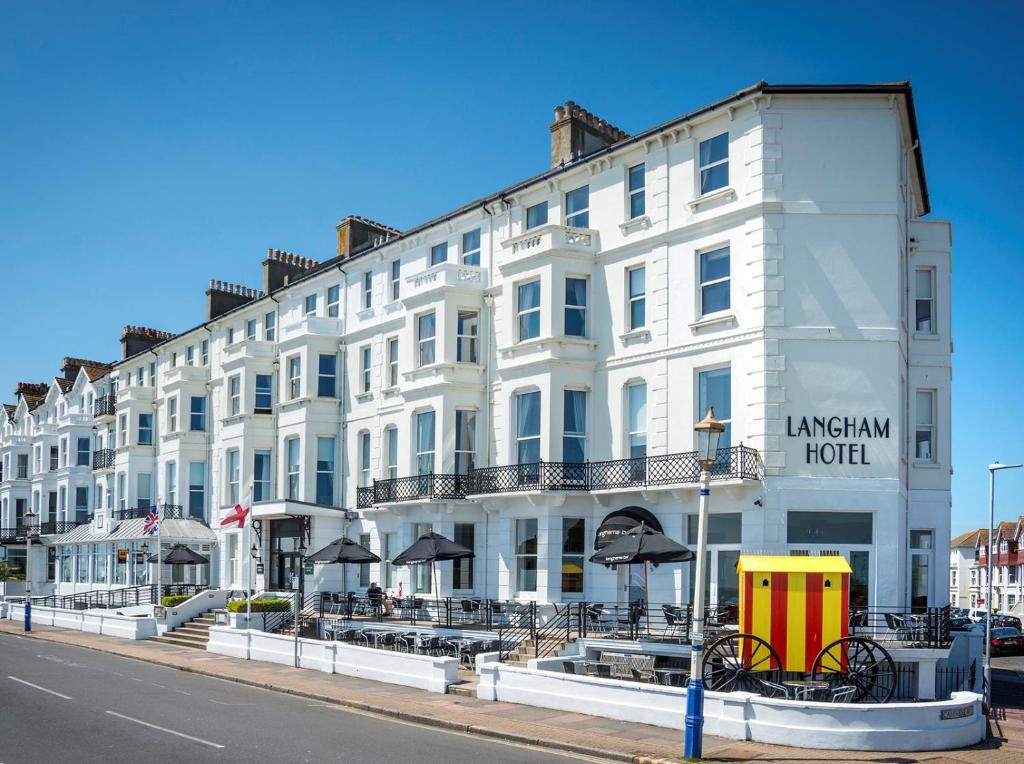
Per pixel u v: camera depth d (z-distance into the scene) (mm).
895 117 23875
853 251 23578
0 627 39562
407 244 34219
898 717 15141
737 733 15641
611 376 27234
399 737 15945
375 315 35375
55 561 57531
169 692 20891
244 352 39719
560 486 26797
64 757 13633
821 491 22984
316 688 21359
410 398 31641
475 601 26969
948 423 25828
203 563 38812
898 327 23469
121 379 53375
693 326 25062
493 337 30578
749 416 23609
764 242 23672
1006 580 91125
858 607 22656
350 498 35688
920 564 25156
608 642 22656
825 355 23359
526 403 28375
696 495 24484
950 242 26531
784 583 17906
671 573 25031
